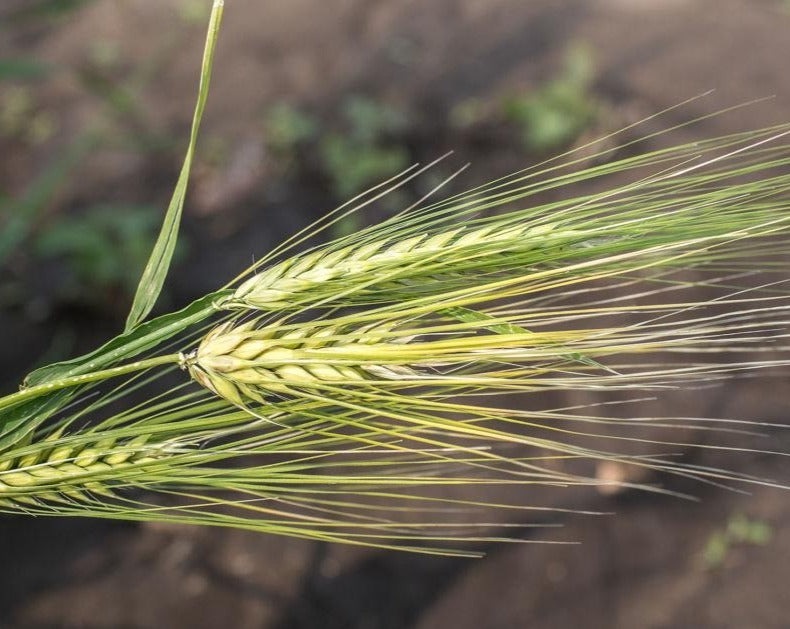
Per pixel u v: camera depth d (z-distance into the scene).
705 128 1.01
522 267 0.32
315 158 1.15
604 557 0.72
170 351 0.81
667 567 0.71
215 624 0.74
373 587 0.74
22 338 0.97
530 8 1.32
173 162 1.17
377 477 0.32
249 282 0.33
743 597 0.68
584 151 1.04
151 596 0.76
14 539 0.81
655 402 0.78
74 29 1.42
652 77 1.12
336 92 1.24
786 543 0.70
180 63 1.34
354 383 0.31
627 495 0.75
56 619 0.74
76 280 1.01
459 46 1.28
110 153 1.19
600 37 1.23
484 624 0.71
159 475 0.33
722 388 0.77
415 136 1.16
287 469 0.32
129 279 0.98
